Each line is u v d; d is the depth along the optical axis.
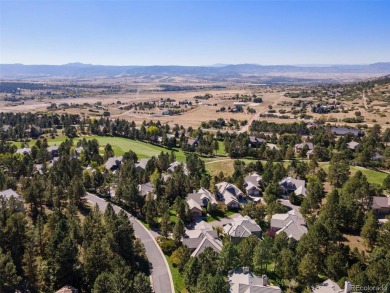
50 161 170.12
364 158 158.75
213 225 109.88
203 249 87.75
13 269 68.69
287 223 99.50
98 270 74.19
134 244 90.44
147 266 85.94
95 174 133.88
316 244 81.31
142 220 112.50
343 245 87.75
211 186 131.88
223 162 177.50
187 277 75.62
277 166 142.88
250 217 110.69
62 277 73.56
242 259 80.38
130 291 65.81
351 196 104.38
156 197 121.25
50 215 95.81
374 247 88.75
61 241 75.88
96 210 101.62
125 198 118.81
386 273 69.44
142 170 142.75
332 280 75.94
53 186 116.56
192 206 115.44
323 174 140.50
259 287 67.88
